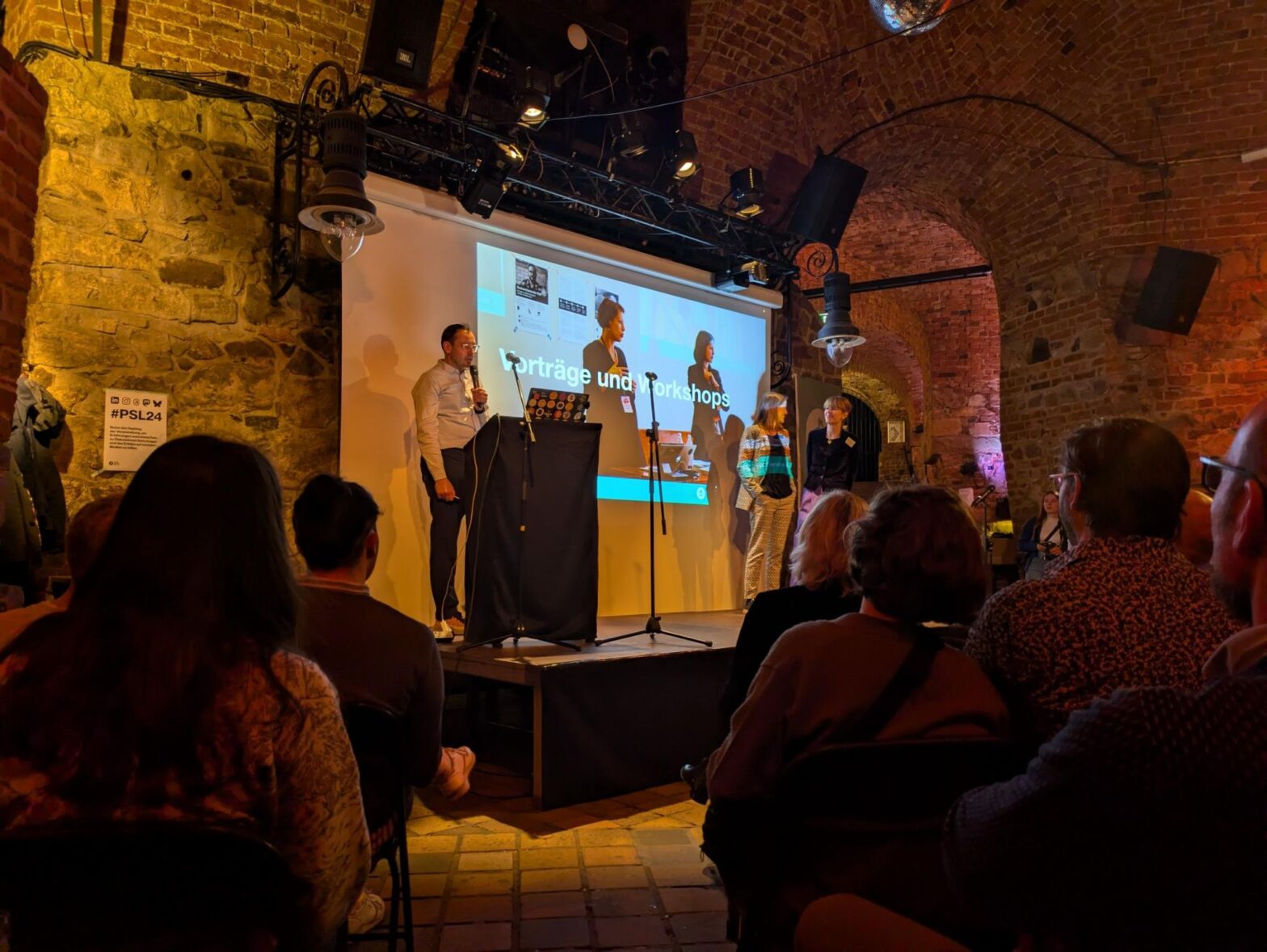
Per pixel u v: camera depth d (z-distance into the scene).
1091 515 1.43
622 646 4.14
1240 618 0.84
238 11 4.60
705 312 6.62
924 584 1.36
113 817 0.93
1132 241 6.92
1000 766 1.22
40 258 3.97
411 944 1.85
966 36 7.11
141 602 0.96
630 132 5.59
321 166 4.57
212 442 1.07
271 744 0.98
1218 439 6.63
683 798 3.64
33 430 3.63
